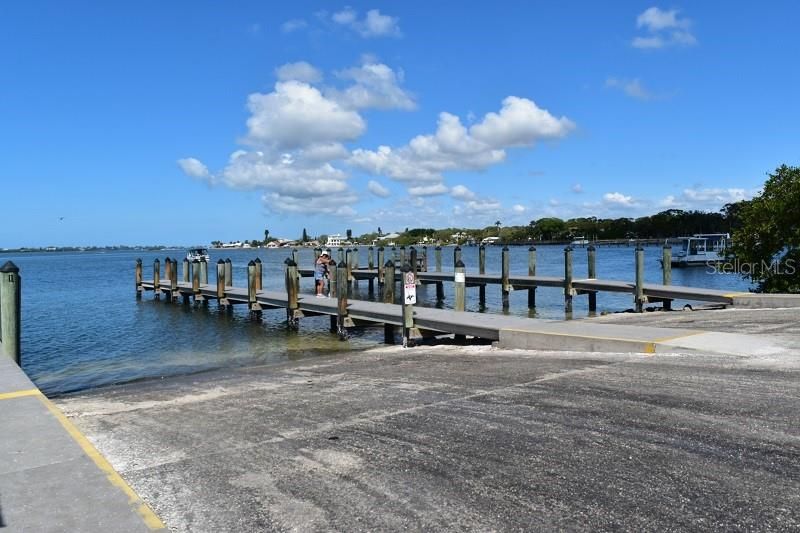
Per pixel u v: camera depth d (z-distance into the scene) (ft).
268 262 261.03
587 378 25.41
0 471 15.03
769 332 34.71
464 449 17.17
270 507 13.80
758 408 19.27
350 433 19.51
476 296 103.76
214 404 25.86
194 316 79.97
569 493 13.74
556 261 223.92
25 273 203.10
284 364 38.88
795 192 59.72
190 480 15.83
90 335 62.95
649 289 70.18
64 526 11.94
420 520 12.76
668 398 21.12
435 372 30.14
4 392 23.65
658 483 14.01
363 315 55.26
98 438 20.70
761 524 11.85
